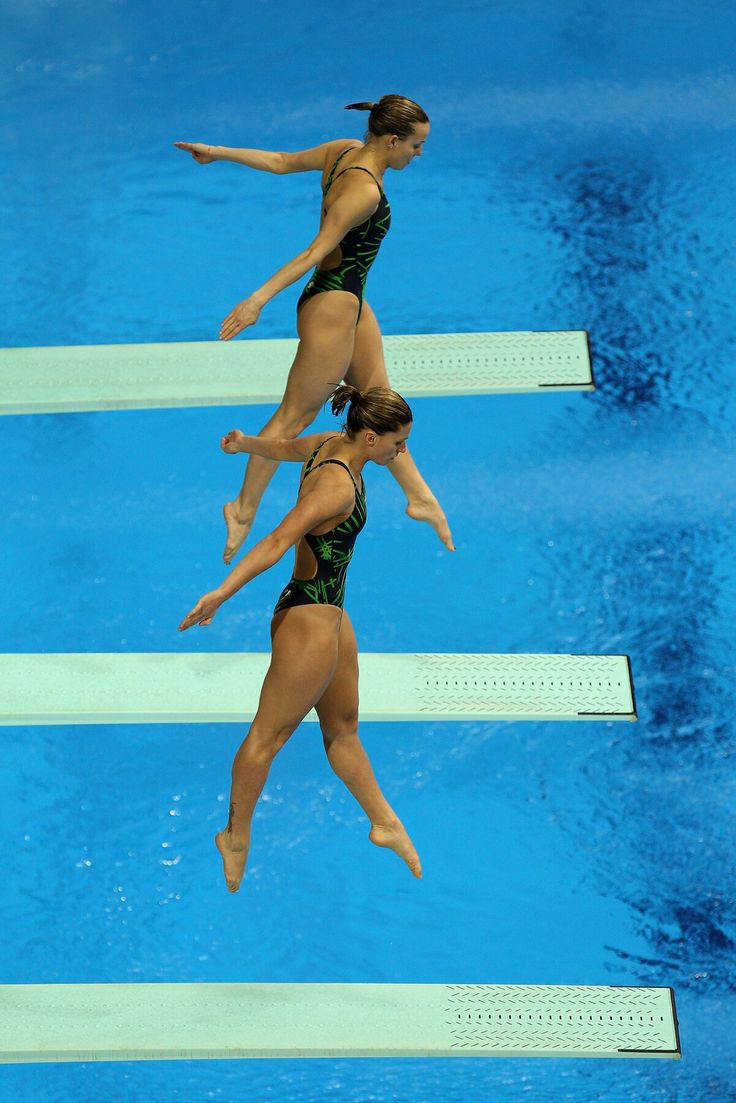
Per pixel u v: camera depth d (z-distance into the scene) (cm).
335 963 1998
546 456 2667
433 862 2109
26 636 2347
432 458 2661
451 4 3772
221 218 3147
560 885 2084
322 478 1602
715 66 3525
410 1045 1809
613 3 3741
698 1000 1969
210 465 2661
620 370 2797
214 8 3769
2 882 2086
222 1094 1920
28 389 2488
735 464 2641
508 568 2472
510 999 1869
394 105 1817
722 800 2180
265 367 2533
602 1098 1912
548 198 3175
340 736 1778
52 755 2244
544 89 3475
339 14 3750
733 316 2891
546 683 2161
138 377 2517
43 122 3394
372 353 2048
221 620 2388
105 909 2058
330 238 1816
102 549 2502
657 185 3197
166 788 2206
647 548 2506
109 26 3706
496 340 2598
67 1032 1812
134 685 2111
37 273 2984
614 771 2222
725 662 2345
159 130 3372
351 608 2397
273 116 3391
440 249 3047
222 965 1997
